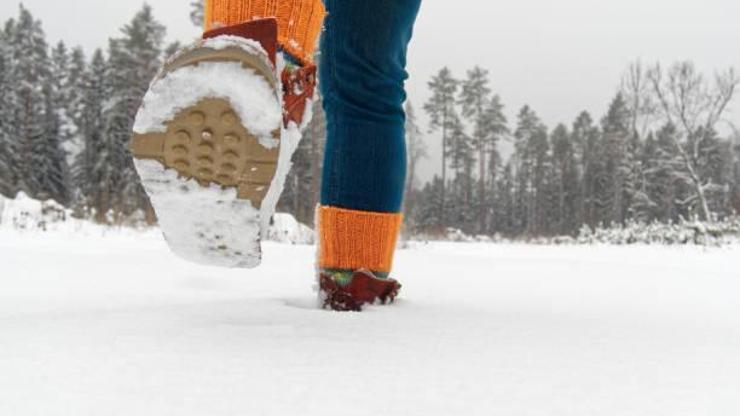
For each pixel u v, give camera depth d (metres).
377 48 1.54
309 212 24.27
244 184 1.24
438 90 51.91
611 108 45.62
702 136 25.03
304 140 28.06
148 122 1.20
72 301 1.78
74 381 0.78
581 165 52.53
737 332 1.34
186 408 0.68
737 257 7.68
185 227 1.27
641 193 39.56
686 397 0.78
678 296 2.37
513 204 57.00
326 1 1.56
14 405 0.69
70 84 39.06
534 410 0.71
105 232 8.13
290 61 1.44
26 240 5.67
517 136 56.53
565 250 9.49
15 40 36.50
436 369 0.89
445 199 53.91
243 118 1.19
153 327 1.16
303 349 1.00
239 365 0.88
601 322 1.43
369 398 0.74
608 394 0.79
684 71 24.66
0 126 32.12
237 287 2.29
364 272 1.56
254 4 1.40
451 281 2.77
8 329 1.12
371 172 1.56
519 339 1.14
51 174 35.19
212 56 1.18
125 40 30.80
